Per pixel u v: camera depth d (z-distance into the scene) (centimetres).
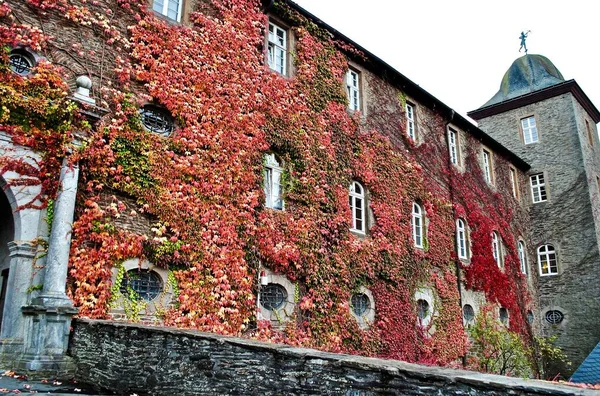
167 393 596
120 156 954
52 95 883
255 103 1243
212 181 1080
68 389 654
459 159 2159
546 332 2505
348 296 1327
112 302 883
